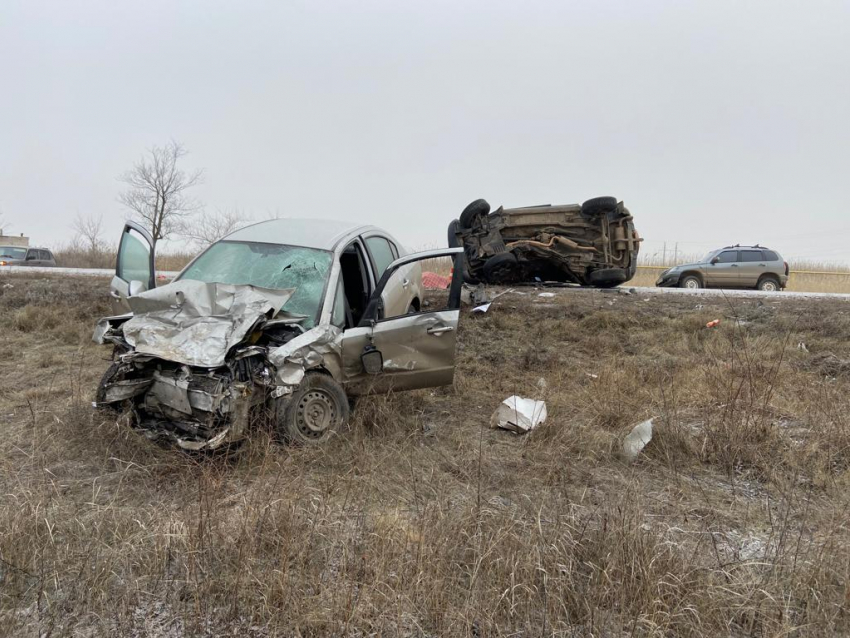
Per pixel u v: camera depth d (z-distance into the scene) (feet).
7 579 9.04
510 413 17.24
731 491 13.57
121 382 13.41
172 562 9.75
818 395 18.86
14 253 77.10
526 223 46.19
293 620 8.30
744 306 35.78
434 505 11.53
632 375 22.07
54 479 12.59
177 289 14.48
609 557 9.62
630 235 45.73
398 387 16.84
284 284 16.42
